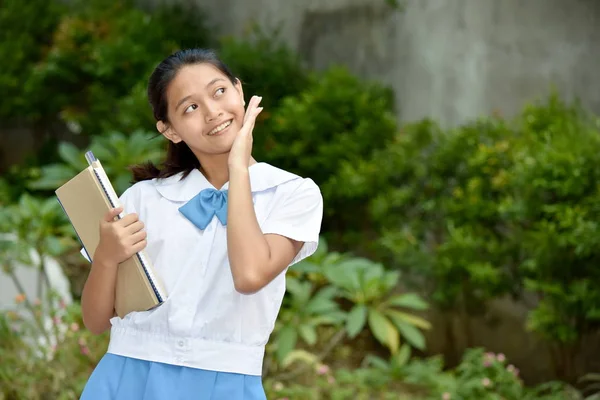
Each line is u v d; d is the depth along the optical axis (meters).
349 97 9.45
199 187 2.71
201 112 2.62
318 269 6.70
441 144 8.66
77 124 11.51
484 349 8.38
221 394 2.53
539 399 7.04
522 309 8.16
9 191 11.38
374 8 9.92
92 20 11.66
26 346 6.17
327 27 10.30
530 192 7.55
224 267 2.57
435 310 8.64
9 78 11.88
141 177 2.85
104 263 2.57
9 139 12.75
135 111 9.99
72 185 2.67
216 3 11.26
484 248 8.00
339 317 6.66
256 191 2.64
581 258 7.27
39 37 12.23
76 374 6.12
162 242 2.64
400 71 9.73
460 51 9.27
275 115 9.75
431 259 8.24
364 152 9.27
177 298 2.56
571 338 7.33
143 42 11.02
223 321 2.54
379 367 7.12
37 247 6.91
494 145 8.30
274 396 6.32
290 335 6.40
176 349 2.54
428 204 8.43
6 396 5.91
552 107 8.11
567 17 8.62
